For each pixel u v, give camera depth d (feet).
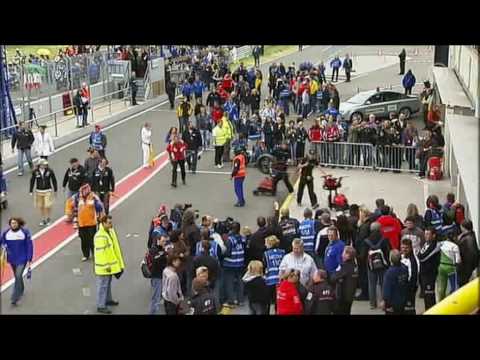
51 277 65.10
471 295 21.22
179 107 123.54
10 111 117.91
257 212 85.10
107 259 55.62
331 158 103.65
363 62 204.23
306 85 139.95
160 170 106.11
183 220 58.49
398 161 100.22
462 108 80.43
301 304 44.98
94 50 171.53
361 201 87.30
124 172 104.94
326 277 45.93
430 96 131.75
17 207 87.10
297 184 96.48
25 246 58.39
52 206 86.89
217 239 55.26
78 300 59.36
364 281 56.59
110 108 146.00
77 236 76.74
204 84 163.73
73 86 143.84
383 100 135.03
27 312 56.39
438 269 52.85
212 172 104.83
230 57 207.72
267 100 127.13
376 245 54.24
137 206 88.02
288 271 45.65
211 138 120.26
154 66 163.22
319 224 58.29
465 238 52.29
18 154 101.55
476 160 60.49
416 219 58.08
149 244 58.34
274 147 104.58
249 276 47.78
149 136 106.52
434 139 97.19
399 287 46.57
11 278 64.90
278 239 55.36
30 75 133.80
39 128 102.27
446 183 93.71
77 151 116.98
